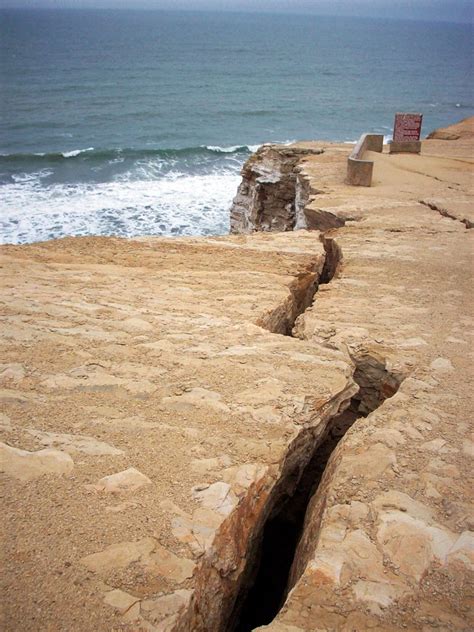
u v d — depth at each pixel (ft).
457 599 11.07
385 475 14.32
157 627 10.00
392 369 19.62
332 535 12.47
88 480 13.25
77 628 9.87
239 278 28.17
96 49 414.82
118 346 19.80
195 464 14.05
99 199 90.94
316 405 16.62
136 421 15.67
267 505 14.76
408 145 61.93
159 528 11.98
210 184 102.58
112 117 180.14
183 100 219.61
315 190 46.09
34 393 16.75
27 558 11.07
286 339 20.86
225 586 12.36
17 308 22.88
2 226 77.05
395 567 11.68
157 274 28.99
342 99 245.04
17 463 13.66
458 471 14.46
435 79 330.34
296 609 10.87
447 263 30.22
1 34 535.60
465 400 17.58
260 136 167.63
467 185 47.83
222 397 16.85
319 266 32.30
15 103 196.54
